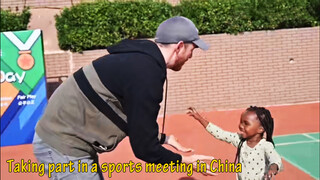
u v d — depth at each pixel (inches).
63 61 373.4
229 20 392.5
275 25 397.4
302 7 405.4
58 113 100.5
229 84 398.0
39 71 292.5
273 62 403.9
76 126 100.2
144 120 88.5
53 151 101.3
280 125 331.0
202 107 395.2
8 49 287.0
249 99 402.9
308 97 412.8
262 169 138.6
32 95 292.4
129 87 90.5
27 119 293.1
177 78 389.1
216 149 268.8
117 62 94.0
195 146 278.4
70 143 100.6
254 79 402.0
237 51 396.8
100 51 377.7
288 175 214.8
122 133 103.3
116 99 96.4
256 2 400.2
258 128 135.6
